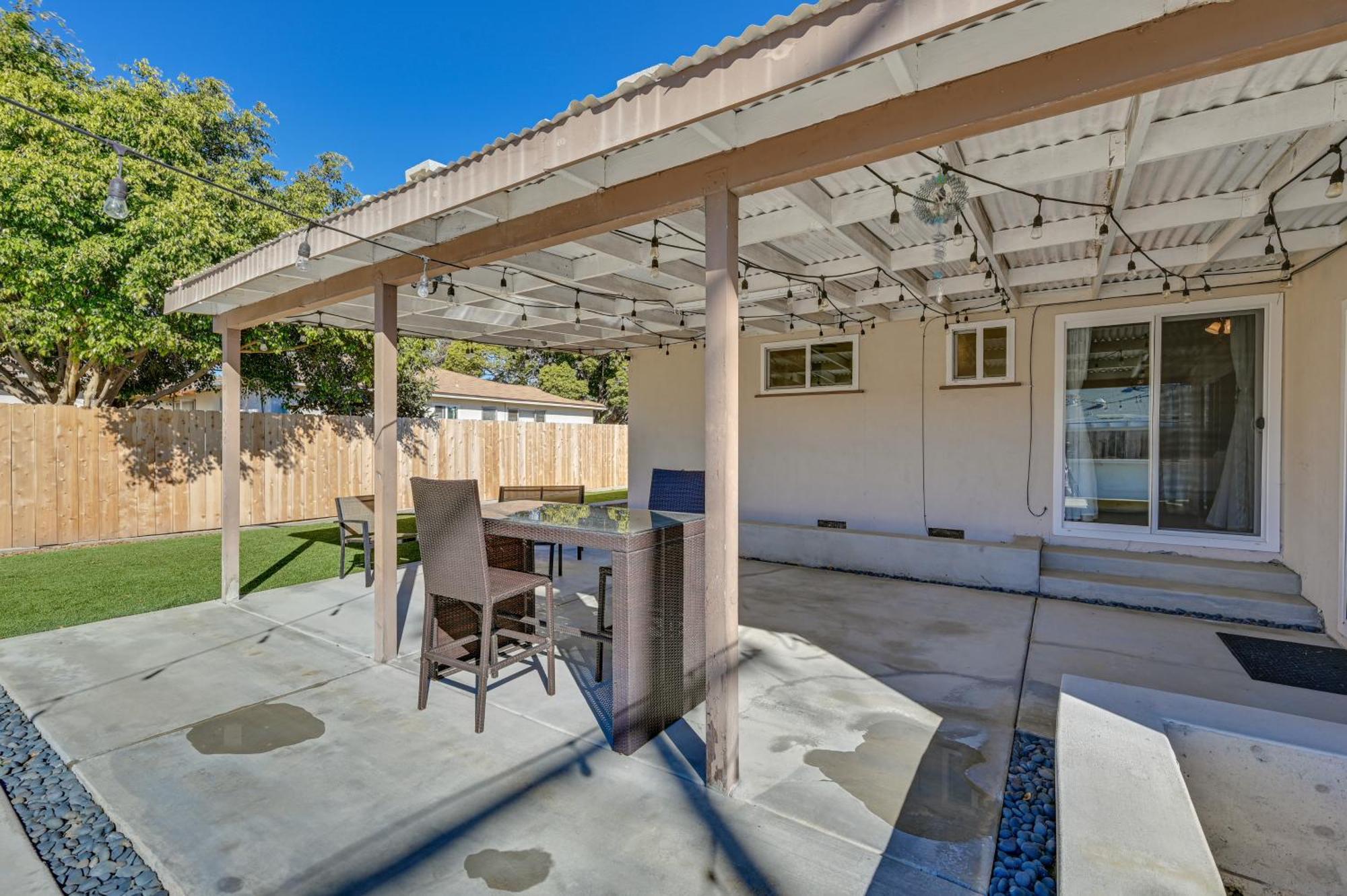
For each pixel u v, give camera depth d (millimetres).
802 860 2094
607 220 2877
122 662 3889
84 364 9047
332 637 4359
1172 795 1752
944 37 1969
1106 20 1741
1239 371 5078
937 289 5402
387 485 3938
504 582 3299
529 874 2025
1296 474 4637
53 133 6797
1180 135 2643
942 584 5867
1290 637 4230
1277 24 1608
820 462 7074
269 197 9594
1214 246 4164
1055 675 3650
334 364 10891
